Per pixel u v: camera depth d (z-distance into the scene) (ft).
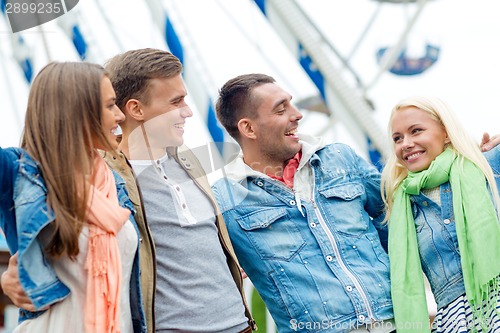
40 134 8.72
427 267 11.11
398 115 11.36
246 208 11.05
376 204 11.70
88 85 8.87
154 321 9.50
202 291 9.91
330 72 17.70
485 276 10.55
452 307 10.80
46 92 8.80
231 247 10.57
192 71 17.01
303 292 10.74
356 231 11.11
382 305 10.76
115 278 8.65
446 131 11.30
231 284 10.21
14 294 8.64
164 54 10.57
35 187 8.55
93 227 8.68
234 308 10.09
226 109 11.75
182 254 9.95
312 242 10.97
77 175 8.63
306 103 19.48
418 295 10.80
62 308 8.64
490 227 10.75
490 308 10.60
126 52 10.58
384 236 11.69
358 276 10.81
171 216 10.03
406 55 24.25
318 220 11.06
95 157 9.00
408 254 11.04
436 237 11.02
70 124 8.72
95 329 8.47
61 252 8.50
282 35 17.81
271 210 11.07
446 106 11.34
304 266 10.83
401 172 11.51
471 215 10.80
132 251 9.04
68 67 8.93
